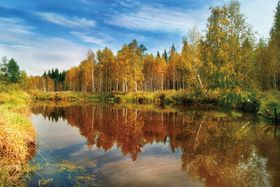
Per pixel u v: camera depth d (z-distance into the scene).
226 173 9.02
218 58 27.88
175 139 14.71
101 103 45.50
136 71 54.62
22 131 11.67
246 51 26.67
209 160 10.55
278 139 14.20
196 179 8.39
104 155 11.25
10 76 65.75
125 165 9.82
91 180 8.12
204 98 35.06
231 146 12.87
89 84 77.06
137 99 47.12
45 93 67.44
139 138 15.05
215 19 28.31
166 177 8.56
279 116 19.22
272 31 41.72
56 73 131.12
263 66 39.66
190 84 36.12
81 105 40.66
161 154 11.54
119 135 15.97
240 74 26.33
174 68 64.19
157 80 73.19
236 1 27.59
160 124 20.16
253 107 25.42
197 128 18.12
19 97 41.84
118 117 24.72
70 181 7.98
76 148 12.50
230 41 27.23
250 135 15.38
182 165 9.90
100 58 65.50
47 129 18.22
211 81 29.20
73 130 17.80
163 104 40.00
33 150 11.74
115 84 67.75
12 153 9.24
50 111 31.03
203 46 30.12
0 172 7.77
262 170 9.27
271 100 22.84
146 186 7.76
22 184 7.63
